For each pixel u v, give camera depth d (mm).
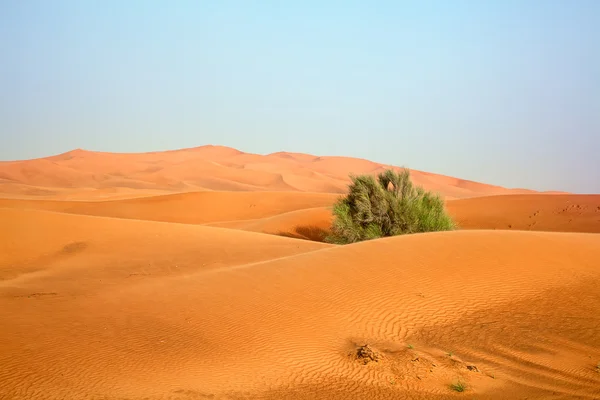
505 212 42500
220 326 12383
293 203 60281
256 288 14648
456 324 12266
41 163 133250
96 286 17359
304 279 14953
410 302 13320
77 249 24781
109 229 27750
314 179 135750
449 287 14008
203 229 29719
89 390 9172
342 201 30797
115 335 11914
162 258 22812
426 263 15359
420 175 175250
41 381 9484
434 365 10195
